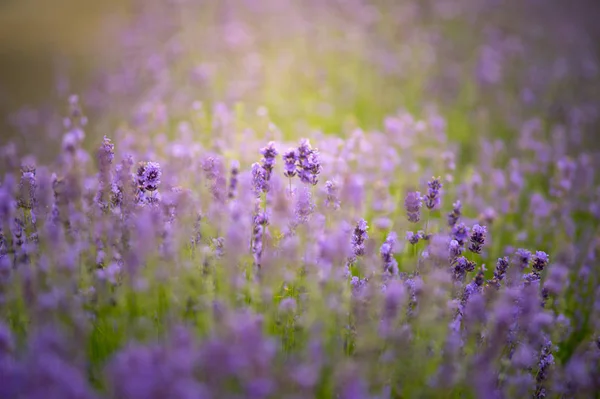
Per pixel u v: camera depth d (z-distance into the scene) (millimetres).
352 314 984
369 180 1285
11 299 945
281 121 1582
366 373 935
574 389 981
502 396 964
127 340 935
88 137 1472
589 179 1356
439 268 1017
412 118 1561
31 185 1047
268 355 890
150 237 950
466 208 1285
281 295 1037
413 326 990
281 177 1213
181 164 1243
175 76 1795
